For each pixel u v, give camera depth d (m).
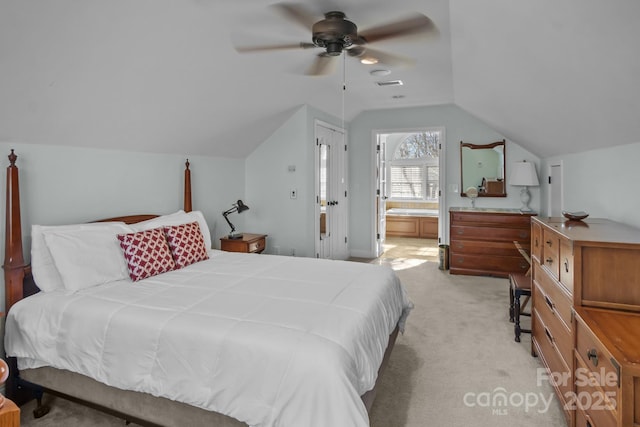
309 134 4.55
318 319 1.72
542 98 2.41
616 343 1.25
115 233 2.51
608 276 1.55
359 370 1.56
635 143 2.12
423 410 2.06
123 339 1.75
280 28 2.40
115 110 2.53
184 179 3.70
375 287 2.25
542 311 2.36
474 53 2.45
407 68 3.40
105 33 1.90
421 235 8.05
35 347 1.95
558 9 1.33
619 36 1.26
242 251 3.92
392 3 2.11
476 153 5.31
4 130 2.13
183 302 1.96
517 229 4.62
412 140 8.42
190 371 1.60
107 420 2.04
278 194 4.63
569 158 3.46
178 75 2.55
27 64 1.82
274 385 1.45
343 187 5.79
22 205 2.32
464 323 3.27
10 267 2.13
